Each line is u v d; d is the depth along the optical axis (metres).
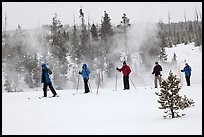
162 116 9.65
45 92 16.58
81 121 9.44
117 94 16.12
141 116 9.93
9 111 11.67
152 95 14.80
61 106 12.66
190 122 8.03
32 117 10.28
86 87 18.22
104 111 11.19
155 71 20.17
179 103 9.32
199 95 13.88
